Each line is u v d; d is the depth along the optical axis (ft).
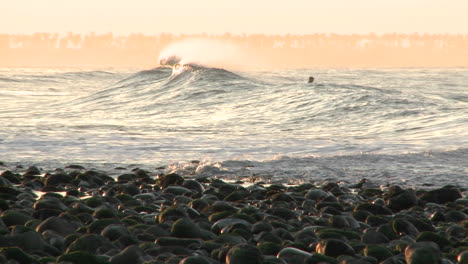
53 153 184.96
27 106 399.03
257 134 241.35
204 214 83.51
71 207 85.40
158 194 105.50
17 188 113.09
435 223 86.17
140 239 65.87
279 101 349.82
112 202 95.30
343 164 155.94
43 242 61.67
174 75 508.94
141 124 278.26
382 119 280.72
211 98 381.19
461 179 139.74
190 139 221.66
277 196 100.99
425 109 295.89
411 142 210.18
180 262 54.19
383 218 82.74
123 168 153.99
